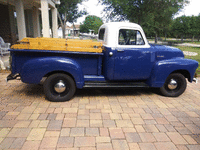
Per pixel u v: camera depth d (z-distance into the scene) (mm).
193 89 5379
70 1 22109
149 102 4164
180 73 4445
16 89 4633
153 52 4152
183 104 4125
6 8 11789
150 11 11617
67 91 3906
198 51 18219
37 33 13414
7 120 3023
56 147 2387
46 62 3564
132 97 4457
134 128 2957
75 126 2932
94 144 2486
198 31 43469
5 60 7367
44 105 3707
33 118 3133
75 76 3715
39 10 14203
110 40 3988
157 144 2557
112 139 2623
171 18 13648
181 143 2607
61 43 3686
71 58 3814
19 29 8344
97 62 3980
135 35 4148
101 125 3004
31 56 3654
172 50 4418
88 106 3762
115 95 4543
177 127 3055
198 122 3268
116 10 12914
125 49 3955
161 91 4539
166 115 3504
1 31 11961
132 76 4188
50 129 2809
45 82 3750
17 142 2455
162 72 4195
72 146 2422
